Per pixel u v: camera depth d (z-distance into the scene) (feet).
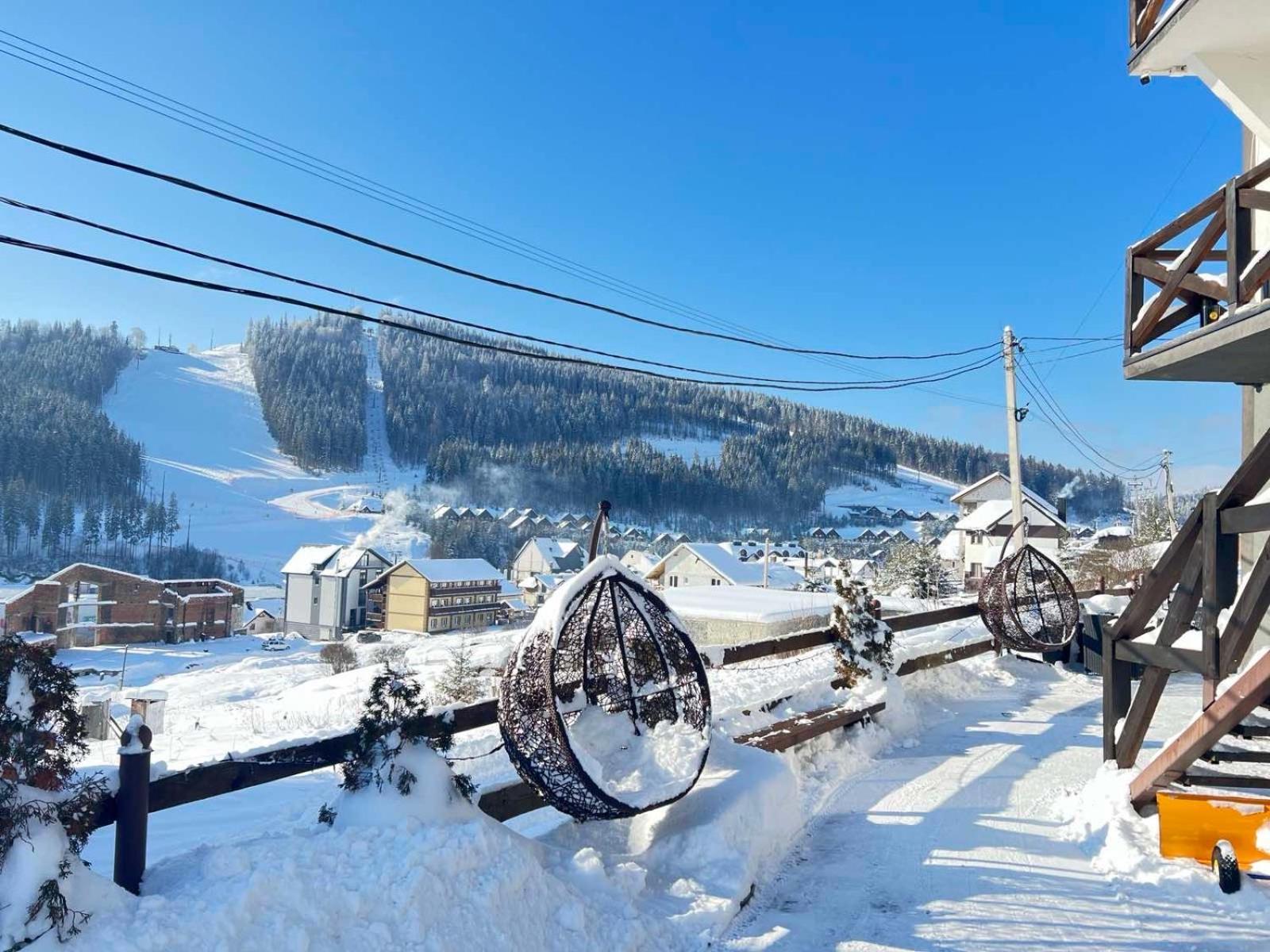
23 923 9.17
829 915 16.05
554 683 15.08
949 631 46.68
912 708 31.09
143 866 11.22
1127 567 107.14
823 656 39.50
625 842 18.02
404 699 13.94
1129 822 19.62
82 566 190.90
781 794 19.45
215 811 21.18
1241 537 27.78
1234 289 16.79
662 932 14.38
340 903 10.94
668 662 19.89
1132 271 20.84
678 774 17.28
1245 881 16.55
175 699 95.61
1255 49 20.84
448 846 12.24
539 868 13.55
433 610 213.87
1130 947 14.66
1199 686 38.70
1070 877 17.71
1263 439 17.78
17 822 9.69
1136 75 22.97
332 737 13.62
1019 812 21.80
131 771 11.17
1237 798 17.53
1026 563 41.52
